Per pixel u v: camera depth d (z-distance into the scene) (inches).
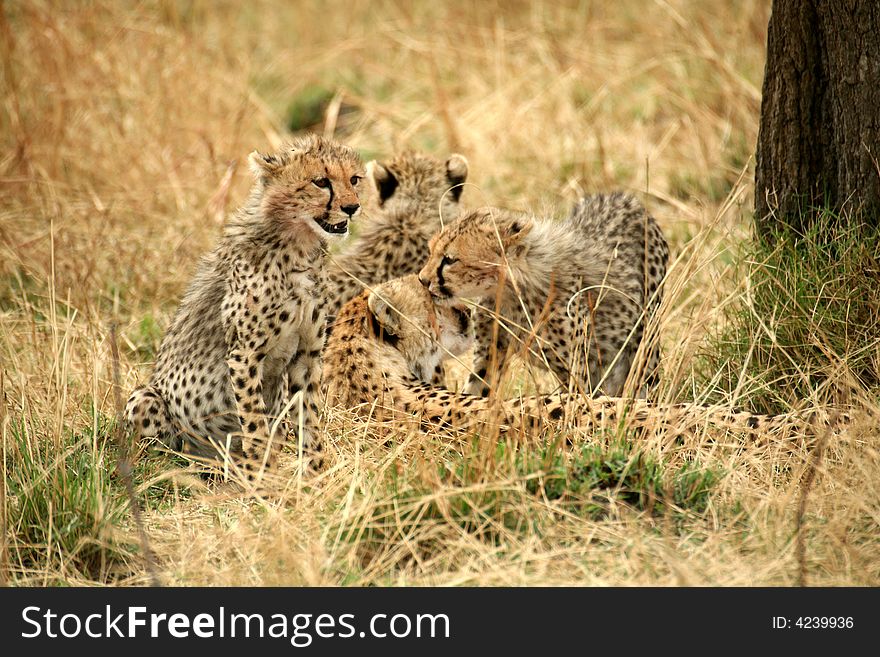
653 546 307.7
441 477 332.5
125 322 502.9
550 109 706.2
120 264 542.3
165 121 684.7
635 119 701.9
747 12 742.5
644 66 723.4
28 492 331.9
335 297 469.7
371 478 335.0
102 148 656.4
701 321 389.4
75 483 336.5
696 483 330.3
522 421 337.7
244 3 956.0
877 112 399.5
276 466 369.4
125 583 311.7
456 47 810.2
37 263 535.5
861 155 405.1
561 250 424.8
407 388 394.3
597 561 305.4
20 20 792.3
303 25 908.6
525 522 317.1
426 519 317.7
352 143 725.9
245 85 770.8
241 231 375.9
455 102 745.6
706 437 355.3
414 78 799.7
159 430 399.2
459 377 468.4
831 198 419.2
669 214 583.5
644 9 823.7
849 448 334.6
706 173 613.6
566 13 842.8
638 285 439.2
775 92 422.0
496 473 322.7
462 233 411.2
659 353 426.6
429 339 424.5
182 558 316.8
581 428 350.0
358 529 315.6
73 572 317.1
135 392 403.2
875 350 382.6
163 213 605.9
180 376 396.8
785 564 299.1
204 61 792.9
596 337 418.9
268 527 321.4
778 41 416.8
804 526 311.7
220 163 642.2
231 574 306.7
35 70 714.2
